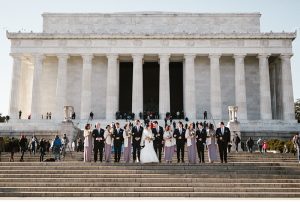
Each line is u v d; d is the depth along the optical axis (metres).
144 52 62.62
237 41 63.00
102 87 67.00
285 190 19.78
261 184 20.44
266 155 34.59
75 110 66.00
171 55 63.88
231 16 69.00
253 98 66.25
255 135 51.75
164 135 26.39
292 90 61.56
